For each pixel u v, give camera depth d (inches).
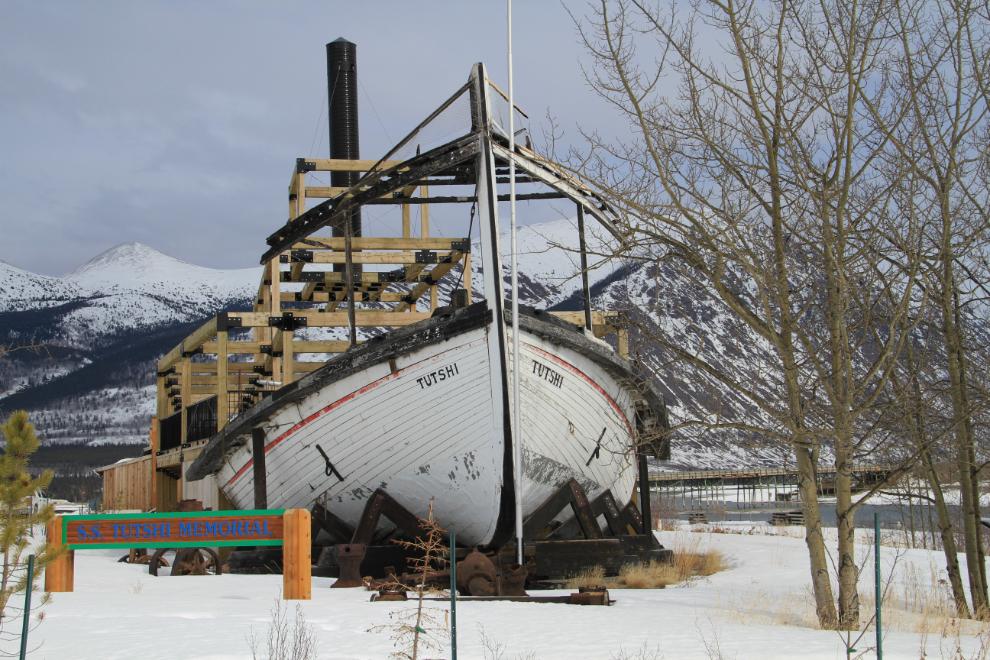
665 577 610.9
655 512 1573.6
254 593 486.9
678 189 414.0
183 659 285.7
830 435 397.4
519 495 540.4
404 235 946.1
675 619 398.0
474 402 545.6
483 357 539.5
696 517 2233.0
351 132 1098.7
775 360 456.4
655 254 426.3
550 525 671.1
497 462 544.4
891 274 443.5
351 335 613.9
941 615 438.6
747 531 1523.1
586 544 594.9
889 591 530.6
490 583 492.7
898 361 466.6
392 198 706.2
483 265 551.8
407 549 582.6
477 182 571.8
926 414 462.0
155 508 1059.9
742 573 692.1
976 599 454.3
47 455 6412.4
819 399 435.2
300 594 449.4
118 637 328.8
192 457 871.7
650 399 632.4
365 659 290.5
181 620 371.9
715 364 437.4
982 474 525.7
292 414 605.9
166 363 1135.6
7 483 311.1
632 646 319.6
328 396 586.2
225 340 787.4
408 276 980.6
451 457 561.3
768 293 431.5
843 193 389.7
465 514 578.9
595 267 486.0
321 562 603.8
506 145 588.7
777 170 398.6
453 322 545.3
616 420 645.3
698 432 433.7
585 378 602.9
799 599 486.9
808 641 336.8
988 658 311.4
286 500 636.7
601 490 660.7
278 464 625.6
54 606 413.1
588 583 587.5
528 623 378.3
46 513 317.1
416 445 567.8
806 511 403.5
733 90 410.3
